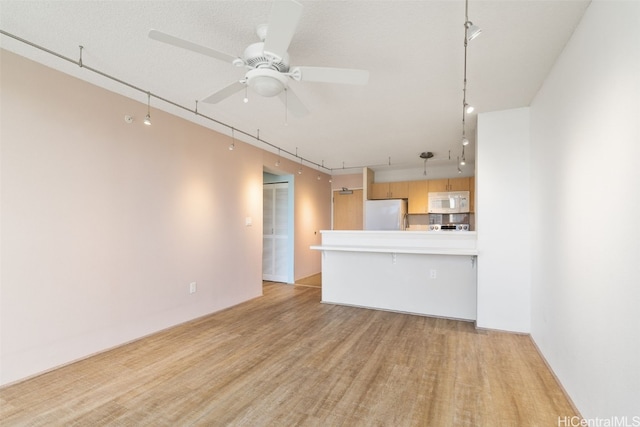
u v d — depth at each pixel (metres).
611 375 1.52
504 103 3.15
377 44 2.13
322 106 3.27
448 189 6.24
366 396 2.12
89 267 2.70
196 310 3.78
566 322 2.12
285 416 1.91
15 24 1.95
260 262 4.97
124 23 1.94
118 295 2.93
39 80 2.40
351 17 1.84
